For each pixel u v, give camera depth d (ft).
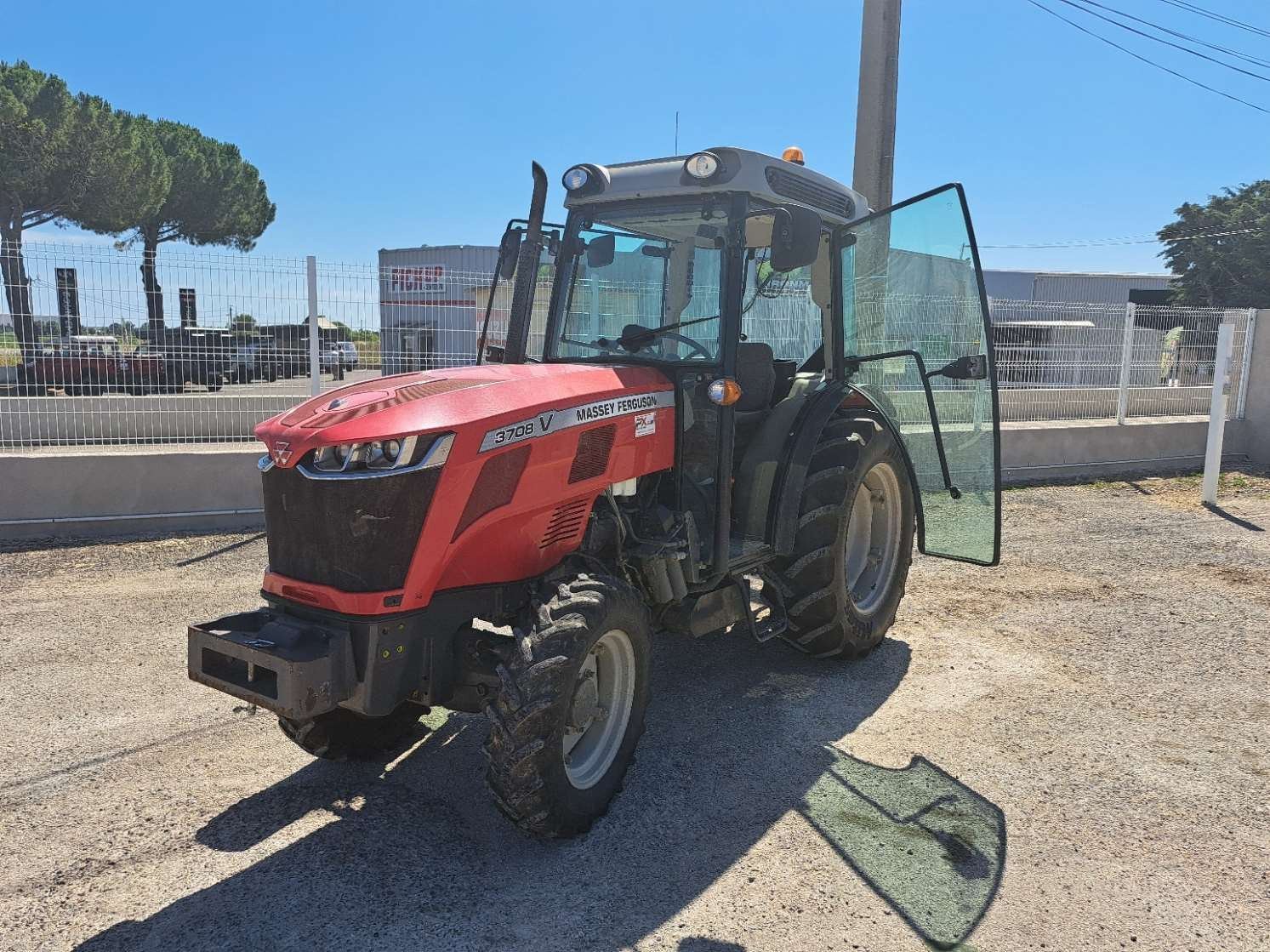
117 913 8.90
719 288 12.32
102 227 76.48
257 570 20.56
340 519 9.25
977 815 10.66
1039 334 33.24
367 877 9.47
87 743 12.41
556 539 10.72
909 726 13.06
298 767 11.83
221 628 9.76
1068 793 11.16
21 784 11.30
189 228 87.92
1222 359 27.94
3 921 8.75
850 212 14.76
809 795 11.13
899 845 10.05
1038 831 10.32
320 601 9.46
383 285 26.08
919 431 15.07
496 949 8.38
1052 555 22.50
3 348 23.82
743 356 14.15
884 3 26.66
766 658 15.69
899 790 11.27
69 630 16.66
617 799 11.03
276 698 8.92
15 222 70.13
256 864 9.69
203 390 25.50
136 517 23.86
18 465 23.03
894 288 14.56
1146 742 12.51
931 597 19.15
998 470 13.74
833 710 13.60
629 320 13.20
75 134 69.15
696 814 10.70
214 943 8.45
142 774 11.59
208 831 10.32
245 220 92.73
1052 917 8.82
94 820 10.52
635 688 10.97
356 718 11.46
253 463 24.84
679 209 12.43
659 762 11.95
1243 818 10.59
